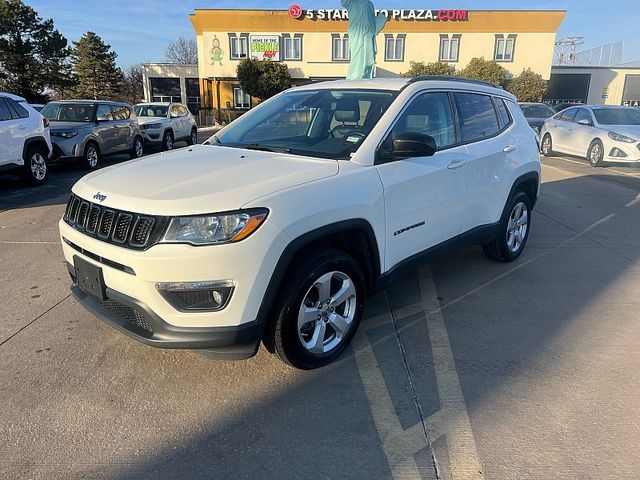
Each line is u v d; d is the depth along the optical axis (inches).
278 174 114.0
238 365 124.6
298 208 106.2
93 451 95.2
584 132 510.6
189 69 1814.7
